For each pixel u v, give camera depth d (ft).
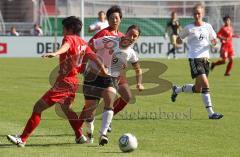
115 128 103.65
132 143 81.92
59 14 354.33
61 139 92.89
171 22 301.43
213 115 114.32
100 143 86.22
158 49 324.19
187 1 360.69
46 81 189.26
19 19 351.05
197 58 118.42
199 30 119.55
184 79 200.54
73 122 89.04
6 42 316.60
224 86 179.52
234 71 243.40
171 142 90.43
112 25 90.43
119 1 359.05
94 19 333.01
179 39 121.90
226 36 217.77
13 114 119.44
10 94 154.40
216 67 266.16
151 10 364.79
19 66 256.52
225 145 88.33
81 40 86.89
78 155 80.12
